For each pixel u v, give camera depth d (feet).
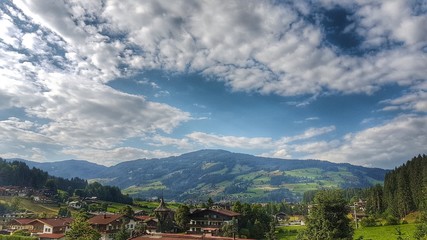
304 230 232.94
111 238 447.83
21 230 460.14
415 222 524.52
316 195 227.61
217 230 447.83
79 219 376.07
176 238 313.32
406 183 632.38
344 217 220.02
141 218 558.15
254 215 506.48
